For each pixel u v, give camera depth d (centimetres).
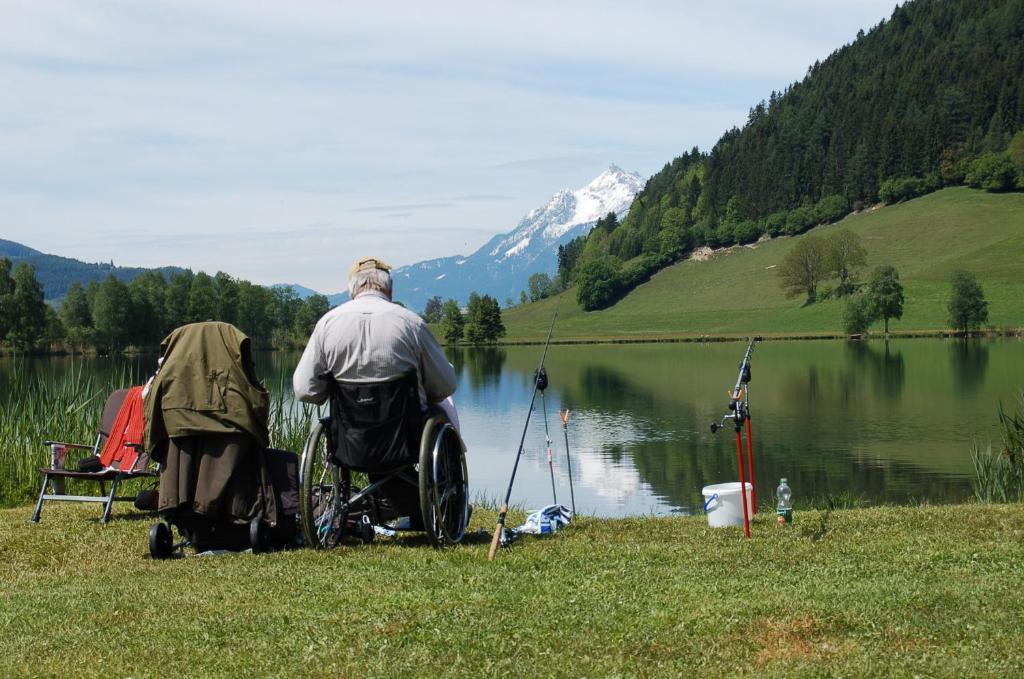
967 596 492
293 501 703
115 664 433
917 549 618
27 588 608
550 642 443
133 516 912
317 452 718
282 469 709
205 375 692
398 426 660
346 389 657
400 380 658
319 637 460
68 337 9275
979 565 566
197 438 695
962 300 11175
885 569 563
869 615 464
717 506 771
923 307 12769
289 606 520
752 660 414
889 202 19212
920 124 19625
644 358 9669
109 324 9350
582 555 631
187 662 433
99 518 902
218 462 690
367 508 730
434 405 708
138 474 878
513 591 536
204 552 707
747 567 581
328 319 659
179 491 688
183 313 10525
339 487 692
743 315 15325
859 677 388
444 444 703
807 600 494
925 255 15450
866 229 17712
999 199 17475
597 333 15888
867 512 832
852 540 661
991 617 454
